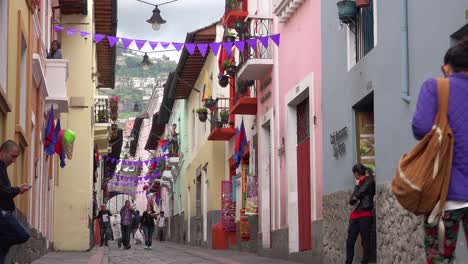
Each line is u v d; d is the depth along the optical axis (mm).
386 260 11547
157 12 18125
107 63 38531
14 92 13203
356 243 13500
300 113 18328
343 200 13883
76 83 27234
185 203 42531
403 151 10914
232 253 23891
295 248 18219
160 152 57125
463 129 4902
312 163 16328
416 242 10242
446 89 4953
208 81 28703
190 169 40188
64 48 27297
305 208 17656
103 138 34875
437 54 9688
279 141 19578
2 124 11914
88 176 26859
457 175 4883
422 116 4926
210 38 30312
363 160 13430
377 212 11984
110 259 21031
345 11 13406
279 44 19641
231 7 24422
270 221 21531
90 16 27625
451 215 4875
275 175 20094
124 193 80938
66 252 25094
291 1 17656
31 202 16391
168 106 46812
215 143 31062
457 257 8773
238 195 26891
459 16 8984
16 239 8578
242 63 21859
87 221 26547
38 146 17797
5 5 11961
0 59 11930
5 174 8531
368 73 12570
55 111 20469
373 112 13461
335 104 14562
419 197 4859
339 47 14289
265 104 21391
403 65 10820
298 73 17656
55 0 23562
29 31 15031
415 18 10523
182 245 38875
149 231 29906
